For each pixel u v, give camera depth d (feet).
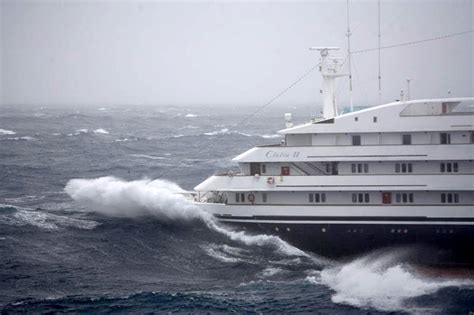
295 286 278.26
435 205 303.07
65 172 645.51
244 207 319.27
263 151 317.63
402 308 257.14
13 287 272.10
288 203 315.58
